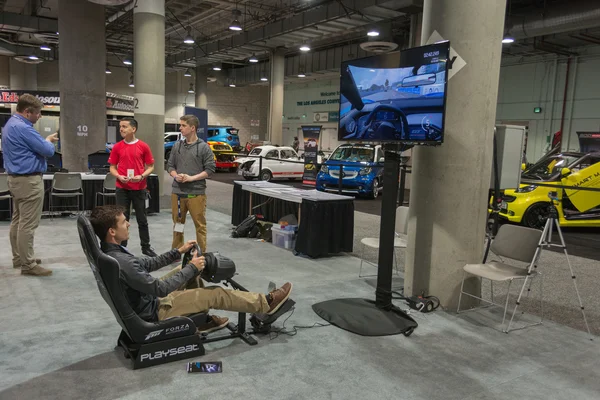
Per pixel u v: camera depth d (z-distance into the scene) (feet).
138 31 32.91
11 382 8.64
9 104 69.10
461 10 12.43
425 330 11.93
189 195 16.84
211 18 63.62
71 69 37.83
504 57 63.41
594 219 27.43
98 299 13.28
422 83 11.33
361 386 8.98
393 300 14.28
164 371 9.24
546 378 9.56
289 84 101.50
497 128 13.99
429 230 13.58
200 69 90.43
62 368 9.24
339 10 47.42
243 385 8.84
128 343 9.80
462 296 13.48
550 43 54.29
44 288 14.07
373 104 12.77
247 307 10.52
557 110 58.39
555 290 16.05
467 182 13.01
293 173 57.26
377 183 43.62
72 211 27.14
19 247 15.01
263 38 60.64
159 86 33.78
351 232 19.61
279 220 22.54
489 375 9.61
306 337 11.20
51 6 56.24
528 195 27.55
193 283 10.79
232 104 106.42
